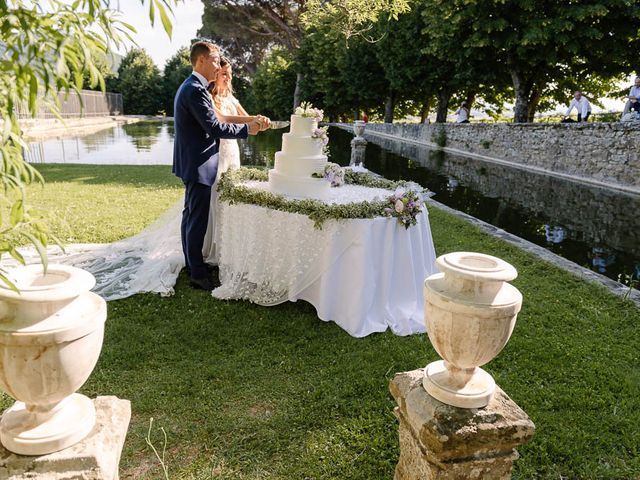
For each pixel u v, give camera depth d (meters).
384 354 3.35
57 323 1.36
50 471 1.43
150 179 10.30
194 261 4.36
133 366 3.07
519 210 9.60
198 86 4.01
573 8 14.19
